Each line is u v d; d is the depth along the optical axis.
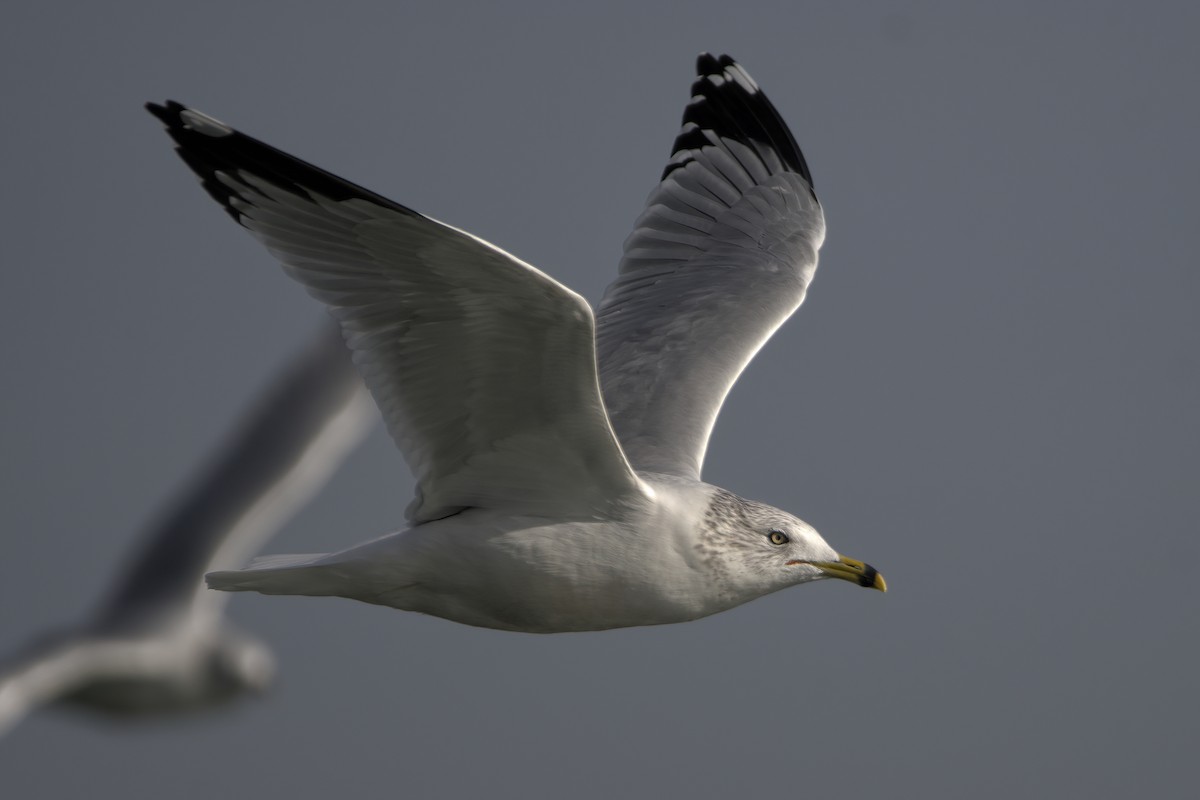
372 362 10.93
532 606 11.60
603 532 11.51
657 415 13.06
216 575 11.52
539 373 10.71
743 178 15.55
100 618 13.46
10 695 12.77
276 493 13.94
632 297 14.70
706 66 15.80
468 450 11.29
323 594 11.63
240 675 13.73
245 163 10.48
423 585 11.58
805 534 12.24
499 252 9.93
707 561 11.80
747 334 13.98
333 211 10.45
